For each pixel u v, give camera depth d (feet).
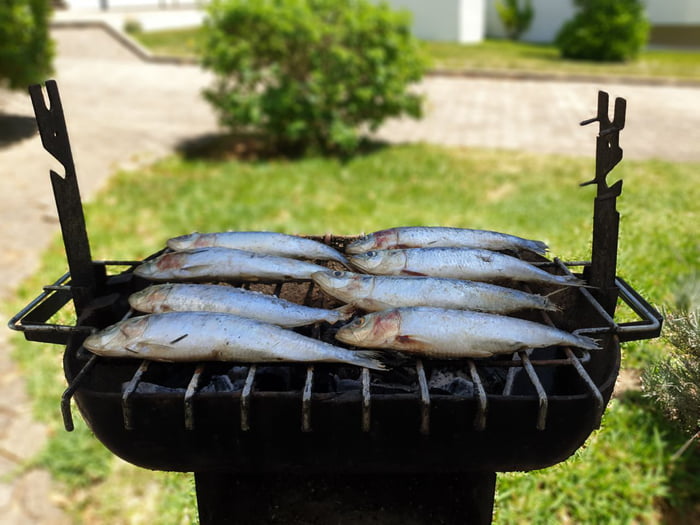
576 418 1.28
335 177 5.79
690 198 4.51
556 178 5.66
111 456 2.73
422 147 6.87
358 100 6.38
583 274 1.83
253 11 6.01
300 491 1.71
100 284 1.78
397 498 1.70
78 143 6.63
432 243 2.01
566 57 13.93
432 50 14.69
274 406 1.27
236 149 6.83
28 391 3.02
